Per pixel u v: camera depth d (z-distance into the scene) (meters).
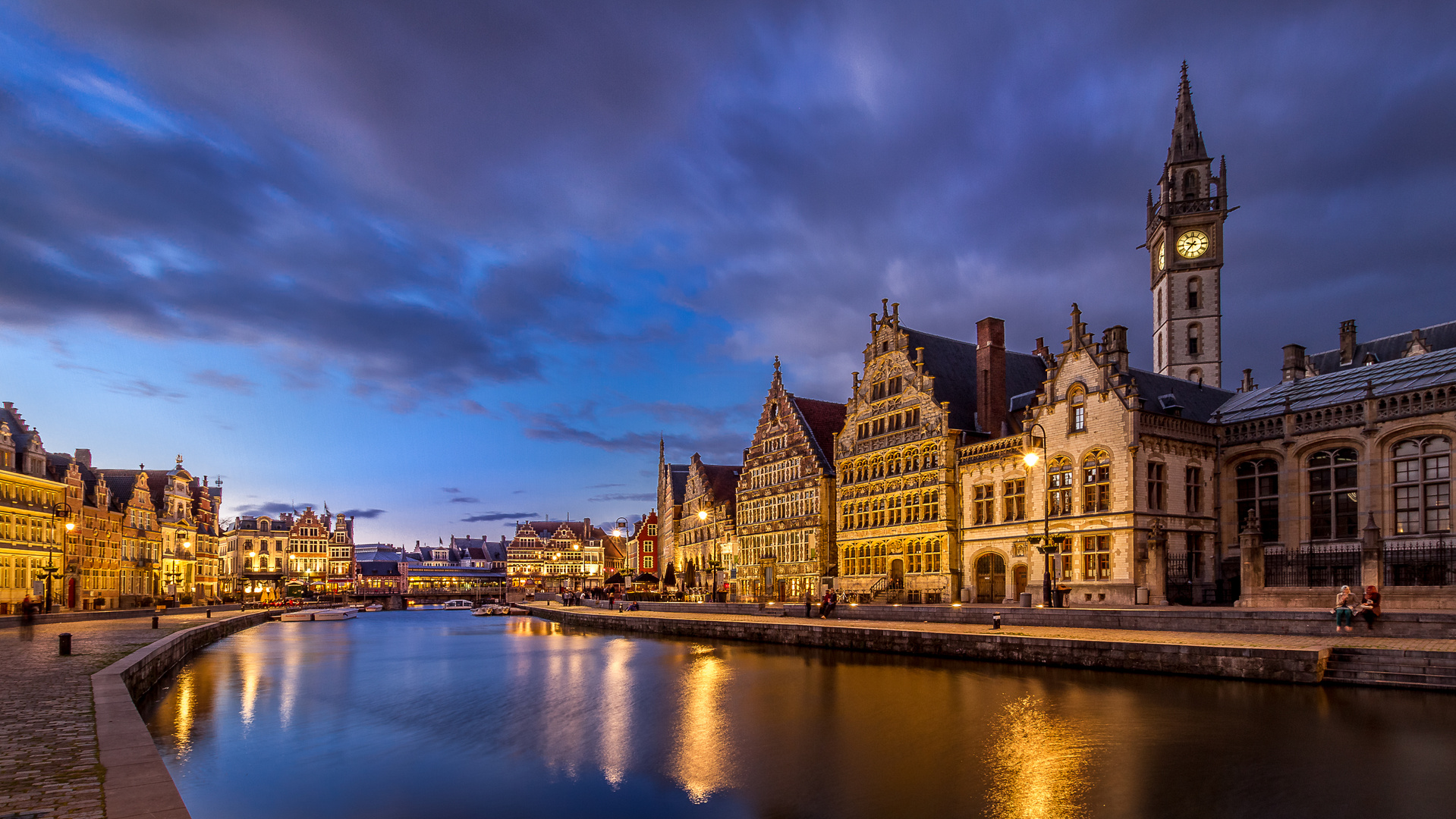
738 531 90.31
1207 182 77.50
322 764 21.89
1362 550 36.06
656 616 66.50
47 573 70.62
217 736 25.61
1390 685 24.86
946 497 60.41
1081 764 19.34
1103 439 49.00
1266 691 25.53
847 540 71.00
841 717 26.08
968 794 17.78
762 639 52.00
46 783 12.73
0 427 74.50
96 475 97.44
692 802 18.16
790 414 81.75
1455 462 39.31
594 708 29.95
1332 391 47.19
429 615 134.88
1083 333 51.44
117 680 24.11
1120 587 47.09
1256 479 48.81
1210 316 76.19
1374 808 15.58
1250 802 16.23
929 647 39.09
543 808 18.03
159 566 109.62
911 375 64.81
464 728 26.53
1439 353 43.34
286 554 178.38
